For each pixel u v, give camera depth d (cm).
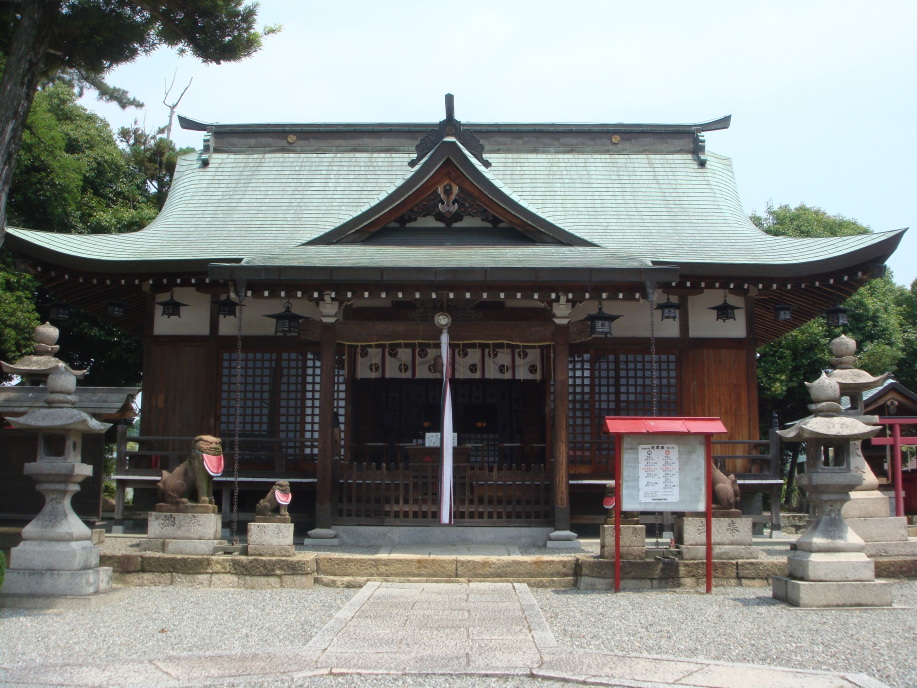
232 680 544
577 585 923
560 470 1144
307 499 1330
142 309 1581
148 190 3066
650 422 881
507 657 595
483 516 1188
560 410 1151
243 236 1474
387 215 1249
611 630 699
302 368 1380
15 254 1272
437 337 1166
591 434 1356
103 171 2478
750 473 1291
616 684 532
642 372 1377
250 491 1349
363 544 1145
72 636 681
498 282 1094
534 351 1343
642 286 1116
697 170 1739
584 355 1379
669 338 1378
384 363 1318
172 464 1275
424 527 1149
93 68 1227
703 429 876
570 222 1542
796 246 1388
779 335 1806
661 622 730
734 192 1720
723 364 1374
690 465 889
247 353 1388
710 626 711
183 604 820
